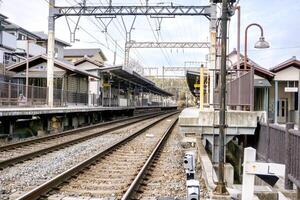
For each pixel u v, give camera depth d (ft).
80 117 107.65
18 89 86.07
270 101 101.19
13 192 27.55
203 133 40.81
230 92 54.80
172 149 54.70
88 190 28.50
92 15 89.35
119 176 34.27
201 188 29.63
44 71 114.01
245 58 50.19
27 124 75.41
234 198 24.02
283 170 18.44
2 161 37.29
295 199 26.43
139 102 243.81
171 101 448.24
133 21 89.66
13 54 160.76
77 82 132.26
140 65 200.95
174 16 88.07
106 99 157.38
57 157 44.91
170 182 32.27
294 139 26.30
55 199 25.41
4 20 159.43
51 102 93.45
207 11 84.94
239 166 48.60
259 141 40.09
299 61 92.32
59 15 90.63
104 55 256.32
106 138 68.90
